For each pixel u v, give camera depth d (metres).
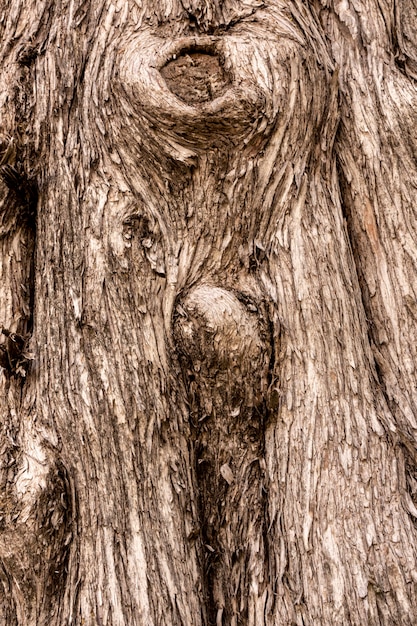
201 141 1.79
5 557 1.73
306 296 1.80
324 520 1.73
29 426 1.78
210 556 1.77
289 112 1.81
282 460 1.76
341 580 1.71
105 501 1.74
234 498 1.78
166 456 1.76
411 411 1.81
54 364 1.79
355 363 1.80
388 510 1.74
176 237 1.81
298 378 1.78
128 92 1.81
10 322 1.83
